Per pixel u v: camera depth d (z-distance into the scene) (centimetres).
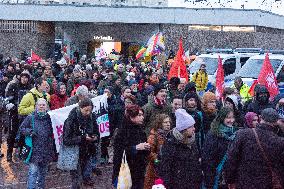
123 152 688
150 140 689
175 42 3625
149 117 806
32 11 3612
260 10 3603
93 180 988
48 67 1247
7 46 3628
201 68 1533
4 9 3612
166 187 596
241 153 585
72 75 1383
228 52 2156
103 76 1498
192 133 603
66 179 1010
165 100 822
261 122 585
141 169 700
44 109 832
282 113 788
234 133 659
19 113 1007
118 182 672
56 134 903
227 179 597
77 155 804
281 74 1564
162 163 604
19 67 1588
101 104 1040
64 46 3494
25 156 827
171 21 3609
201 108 825
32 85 1228
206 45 3606
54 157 859
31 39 3616
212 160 655
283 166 571
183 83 1019
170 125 717
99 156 1009
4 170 1062
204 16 3603
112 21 3644
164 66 2230
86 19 3650
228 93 1000
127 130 696
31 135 819
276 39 3900
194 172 602
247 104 943
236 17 3591
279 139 571
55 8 3628
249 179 573
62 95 1068
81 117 797
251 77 1611
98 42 3797
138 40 3719
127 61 2833
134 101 884
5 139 1370
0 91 1351
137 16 3638
